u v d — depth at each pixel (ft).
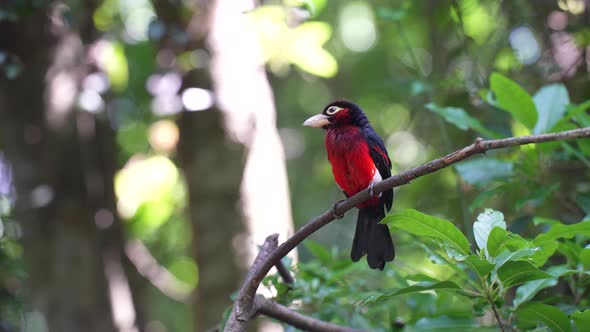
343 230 59.26
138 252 50.06
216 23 41.09
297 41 36.47
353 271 29.30
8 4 33.76
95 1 44.70
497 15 40.29
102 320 43.16
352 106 29.68
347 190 29.01
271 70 48.70
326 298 26.18
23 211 42.39
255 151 41.14
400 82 36.50
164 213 56.24
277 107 66.28
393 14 36.52
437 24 41.63
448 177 41.24
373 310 29.07
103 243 44.65
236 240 40.11
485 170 27.53
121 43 49.85
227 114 40.78
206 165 40.83
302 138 69.67
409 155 58.29
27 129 42.14
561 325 19.74
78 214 43.09
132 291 49.80
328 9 65.00
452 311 24.22
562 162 33.35
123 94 52.44
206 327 39.78
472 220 36.09
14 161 42.39
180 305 65.57
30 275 42.60
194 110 40.29
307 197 67.72
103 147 46.32
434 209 39.01
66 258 42.55
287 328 25.84
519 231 27.55
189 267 62.44
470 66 40.60
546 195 25.79
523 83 38.19
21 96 41.78
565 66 38.47
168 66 40.63
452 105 37.45
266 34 37.22
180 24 40.86
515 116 26.30
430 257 22.72
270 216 40.93
